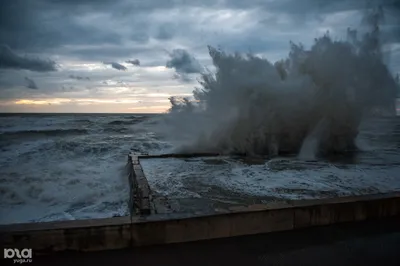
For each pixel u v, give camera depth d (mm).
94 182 6691
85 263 2531
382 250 2787
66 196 5746
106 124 30406
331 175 5609
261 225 3133
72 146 12352
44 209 5098
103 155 10289
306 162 7109
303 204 3312
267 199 4117
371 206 3490
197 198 4133
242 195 4297
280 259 2625
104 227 2742
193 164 6812
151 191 4504
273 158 7730
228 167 6465
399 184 4961
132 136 18141
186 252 2736
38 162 9062
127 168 7395
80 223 2779
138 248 2791
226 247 2830
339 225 3332
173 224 2898
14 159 9586
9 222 4535
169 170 6117
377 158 7719
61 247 2674
